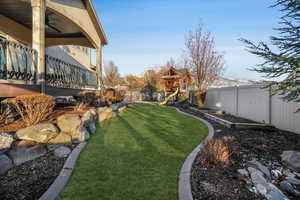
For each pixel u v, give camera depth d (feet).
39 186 7.41
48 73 17.12
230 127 18.80
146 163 10.01
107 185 7.69
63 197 6.79
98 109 21.49
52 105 13.91
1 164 8.21
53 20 23.88
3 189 7.11
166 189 7.47
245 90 23.27
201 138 15.16
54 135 11.42
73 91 23.09
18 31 26.08
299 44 9.37
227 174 8.91
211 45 44.24
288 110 16.44
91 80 30.22
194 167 9.50
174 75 60.90
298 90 9.93
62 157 10.24
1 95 11.69
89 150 11.75
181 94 57.16
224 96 30.01
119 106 32.22
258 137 14.78
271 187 7.84
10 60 12.75
